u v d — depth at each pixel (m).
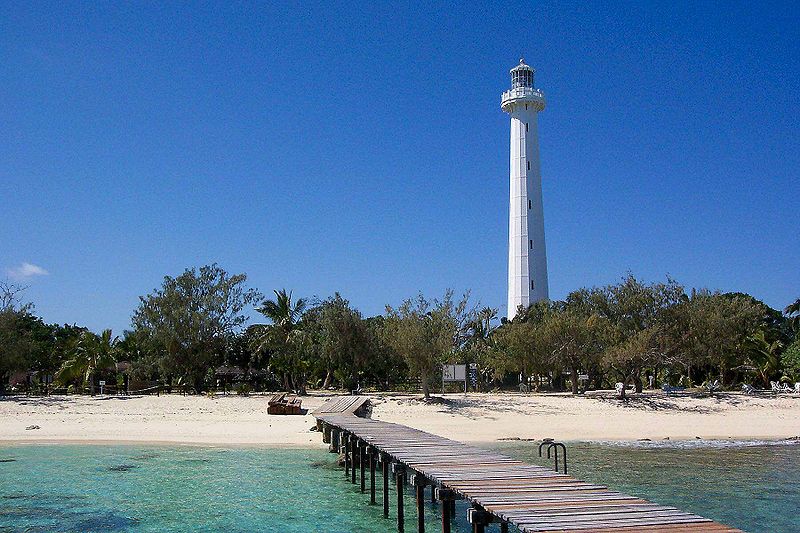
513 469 17.45
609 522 11.75
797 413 50.25
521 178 90.81
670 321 59.44
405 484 27.25
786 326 90.50
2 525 20.91
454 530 20.14
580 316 60.06
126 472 29.22
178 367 61.78
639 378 58.88
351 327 58.97
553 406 50.66
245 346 67.94
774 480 27.97
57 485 26.58
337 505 23.45
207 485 26.56
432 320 53.69
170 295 62.16
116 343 75.81
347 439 28.86
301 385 66.62
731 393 58.56
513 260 90.12
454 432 42.12
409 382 66.06
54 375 73.19
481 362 65.56
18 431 41.59
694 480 27.95
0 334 60.16
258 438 38.69
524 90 91.44
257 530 20.19
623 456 34.38
